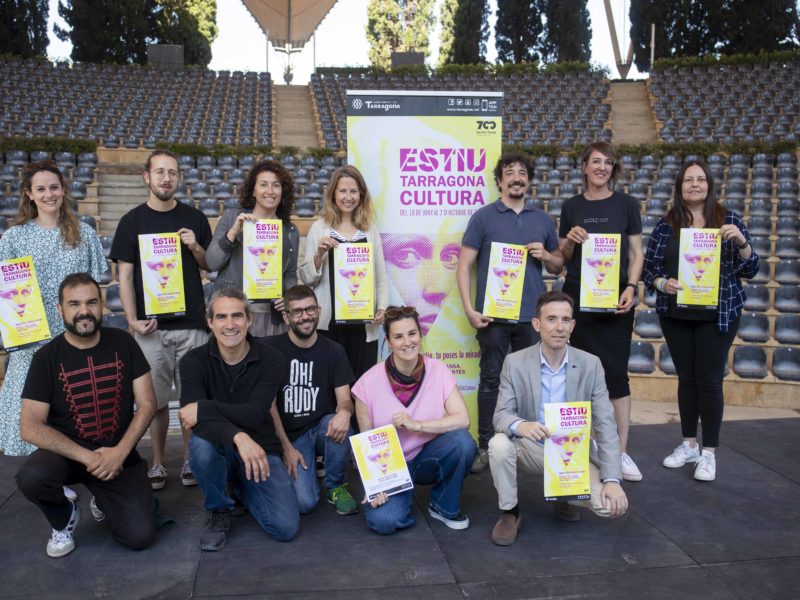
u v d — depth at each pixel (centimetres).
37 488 263
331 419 321
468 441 299
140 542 279
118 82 1909
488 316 357
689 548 283
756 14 2166
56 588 251
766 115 1455
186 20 2770
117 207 1041
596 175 357
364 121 389
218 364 301
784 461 388
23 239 329
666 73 1891
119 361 291
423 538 295
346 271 356
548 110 1711
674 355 372
